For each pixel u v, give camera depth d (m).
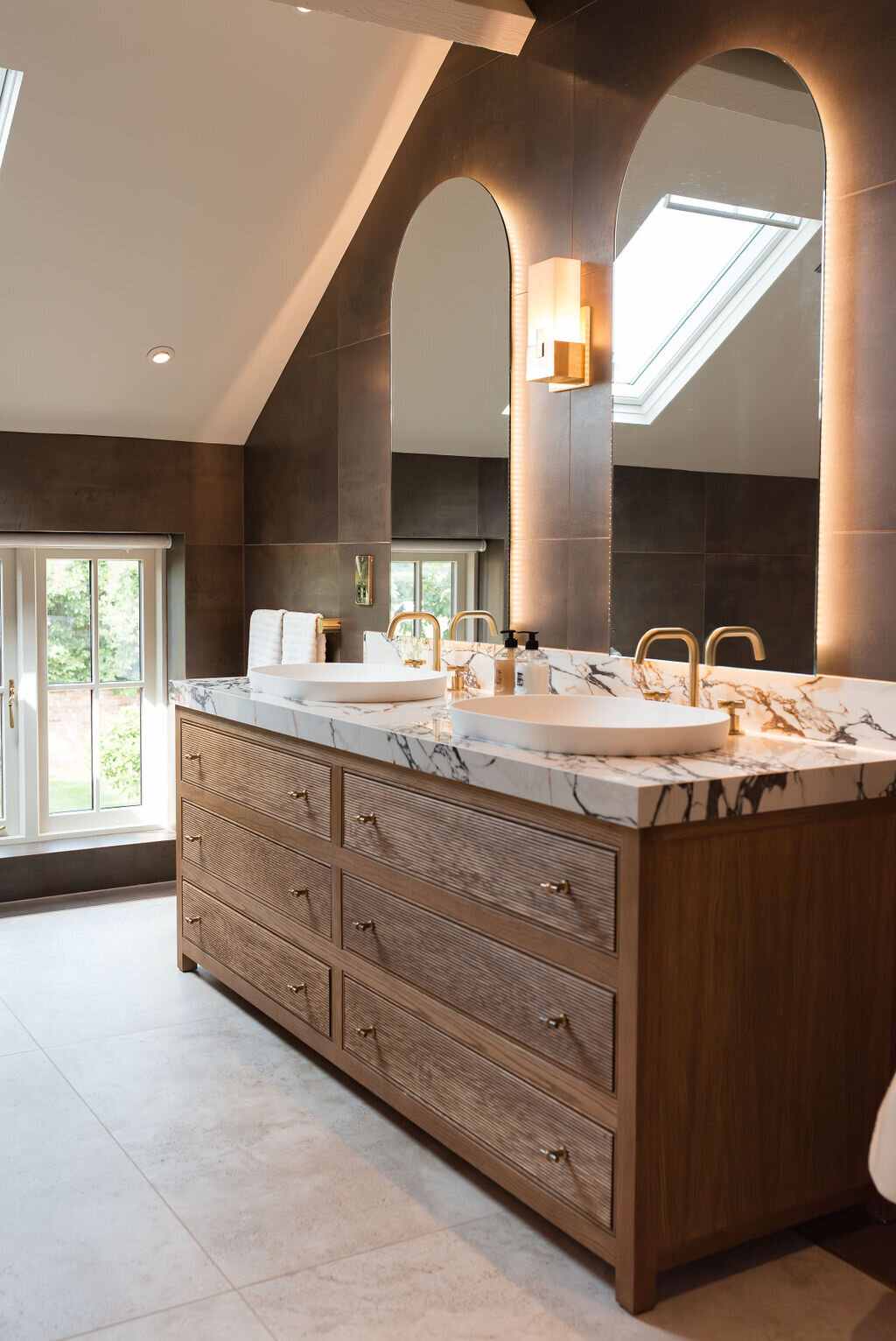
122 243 3.39
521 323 2.93
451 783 2.17
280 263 3.65
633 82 2.55
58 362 3.71
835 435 2.12
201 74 2.99
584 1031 1.86
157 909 4.01
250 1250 1.99
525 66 2.88
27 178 3.11
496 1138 2.09
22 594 4.17
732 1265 1.97
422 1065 2.29
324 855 2.61
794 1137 1.97
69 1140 2.36
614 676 2.65
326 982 2.62
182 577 4.30
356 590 3.67
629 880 1.75
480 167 3.05
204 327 3.80
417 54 3.19
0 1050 2.81
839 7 2.08
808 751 2.07
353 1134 2.41
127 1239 2.02
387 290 3.46
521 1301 1.86
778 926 1.90
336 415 3.77
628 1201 1.79
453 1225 2.07
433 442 3.28
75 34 2.79
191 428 4.20
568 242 2.77
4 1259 1.95
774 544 2.25
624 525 2.63
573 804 1.83
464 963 2.15
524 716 2.45
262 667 3.15
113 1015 3.05
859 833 1.99
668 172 2.47
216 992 3.24
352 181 3.47
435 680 2.89
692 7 2.39
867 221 2.05
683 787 1.74
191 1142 2.36
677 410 2.47
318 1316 1.82
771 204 2.24
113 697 4.39
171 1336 1.76
